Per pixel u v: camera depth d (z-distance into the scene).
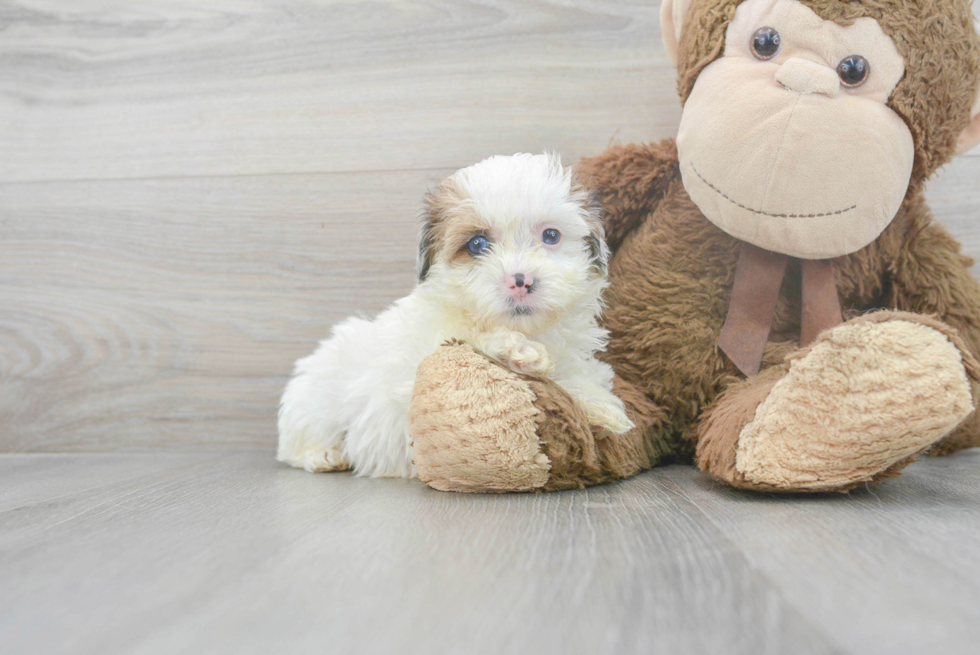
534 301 1.17
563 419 1.16
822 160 1.22
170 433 1.93
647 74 1.79
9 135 1.97
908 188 1.37
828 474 1.07
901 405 0.98
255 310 1.91
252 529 0.96
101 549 0.87
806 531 0.88
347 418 1.45
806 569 0.73
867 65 1.24
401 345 1.31
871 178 1.22
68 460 1.79
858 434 1.02
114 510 1.12
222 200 1.92
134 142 1.94
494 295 1.16
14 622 0.64
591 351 1.36
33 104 1.97
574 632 0.58
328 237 1.89
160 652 0.56
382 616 0.63
